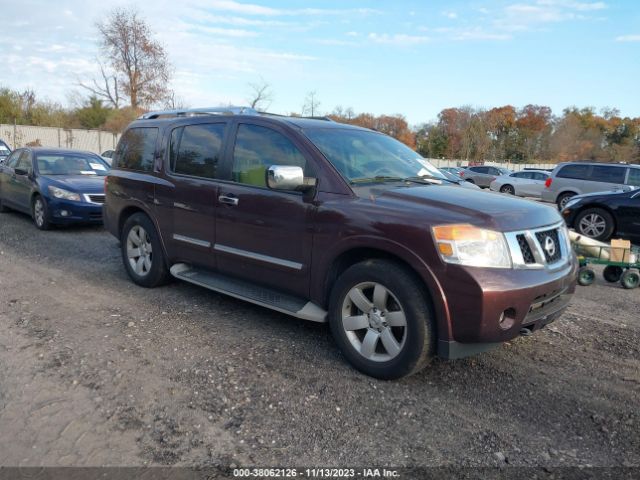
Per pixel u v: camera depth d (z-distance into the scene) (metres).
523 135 69.12
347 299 3.79
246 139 4.65
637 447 2.96
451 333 3.33
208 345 4.21
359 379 3.68
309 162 4.13
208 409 3.23
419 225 3.40
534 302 3.44
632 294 6.45
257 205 4.36
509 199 3.98
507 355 4.18
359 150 4.45
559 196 15.98
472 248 3.28
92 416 3.12
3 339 4.21
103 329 4.50
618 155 72.44
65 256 7.31
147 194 5.52
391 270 3.51
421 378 3.72
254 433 3.00
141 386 3.50
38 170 9.87
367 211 3.68
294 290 4.23
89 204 9.26
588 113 85.19
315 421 3.13
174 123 5.47
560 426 3.16
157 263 5.55
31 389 3.42
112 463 2.69
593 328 4.95
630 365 4.07
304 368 3.83
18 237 8.63
